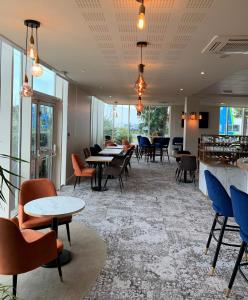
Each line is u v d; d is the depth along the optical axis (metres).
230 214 3.03
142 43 4.05
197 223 4.76
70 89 7.73
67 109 7.46
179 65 5.44
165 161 13.43
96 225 4.59
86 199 6.17
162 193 6.88
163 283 2.96
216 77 6.72
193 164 8.09
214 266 3.12
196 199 6.35
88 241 3.97
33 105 5.50
